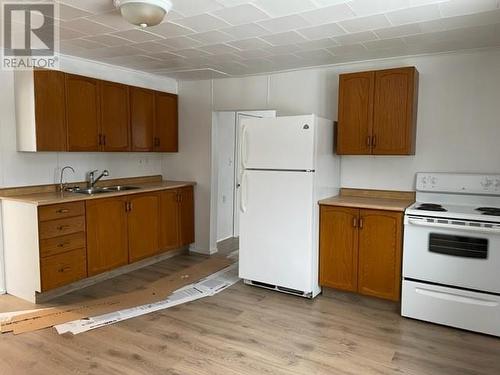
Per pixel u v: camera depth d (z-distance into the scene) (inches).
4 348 102.6
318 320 122.6
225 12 99.8
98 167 170.2
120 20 106.7
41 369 93.4
